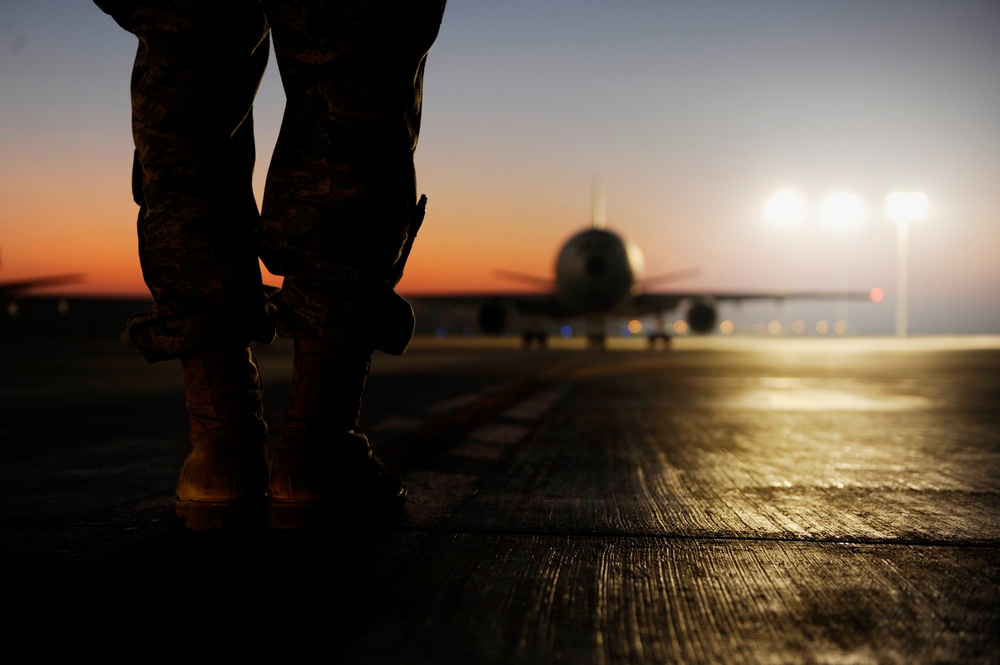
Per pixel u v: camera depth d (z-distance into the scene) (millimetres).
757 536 2252
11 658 1327
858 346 33875
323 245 2209
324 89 2178
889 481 3234
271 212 2232
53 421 5734
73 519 2453
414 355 22844
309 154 2193
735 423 5570
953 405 7066
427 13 2248
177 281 2238
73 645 1389
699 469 3541
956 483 3191
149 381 10570
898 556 2031
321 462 2264
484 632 1457
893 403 7305
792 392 8617
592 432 4992
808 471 3488
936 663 1321
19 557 1988
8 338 56750
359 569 1877
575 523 2410
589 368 14406
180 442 4547
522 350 29234
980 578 1839
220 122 2285
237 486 2262
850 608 1610
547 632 1459
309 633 1448
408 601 1638
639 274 28641
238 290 2266
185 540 2166
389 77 2217
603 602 1640
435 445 4348
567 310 32156
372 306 2248
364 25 2164
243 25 2293
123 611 1571
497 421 5660
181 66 2219
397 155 2256
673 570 1891
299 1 2158
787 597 1684
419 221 2467
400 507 2596
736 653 1360
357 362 2309
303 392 2291
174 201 2232
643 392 8633
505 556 2006
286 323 2281
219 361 2293
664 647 1387
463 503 2719
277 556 1996
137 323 2305
